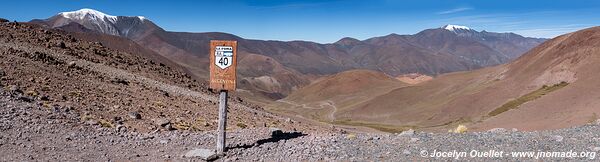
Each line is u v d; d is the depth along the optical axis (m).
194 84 54.59
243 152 13.77
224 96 13.52
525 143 13.55
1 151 12.14
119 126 17.31
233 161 12.81
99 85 28.28
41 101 19.34
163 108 25.36
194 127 20.75
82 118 17.75
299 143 14.84
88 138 14.87
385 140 14.82
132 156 13.04
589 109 87.50
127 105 23.33
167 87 41.00
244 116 30.98
